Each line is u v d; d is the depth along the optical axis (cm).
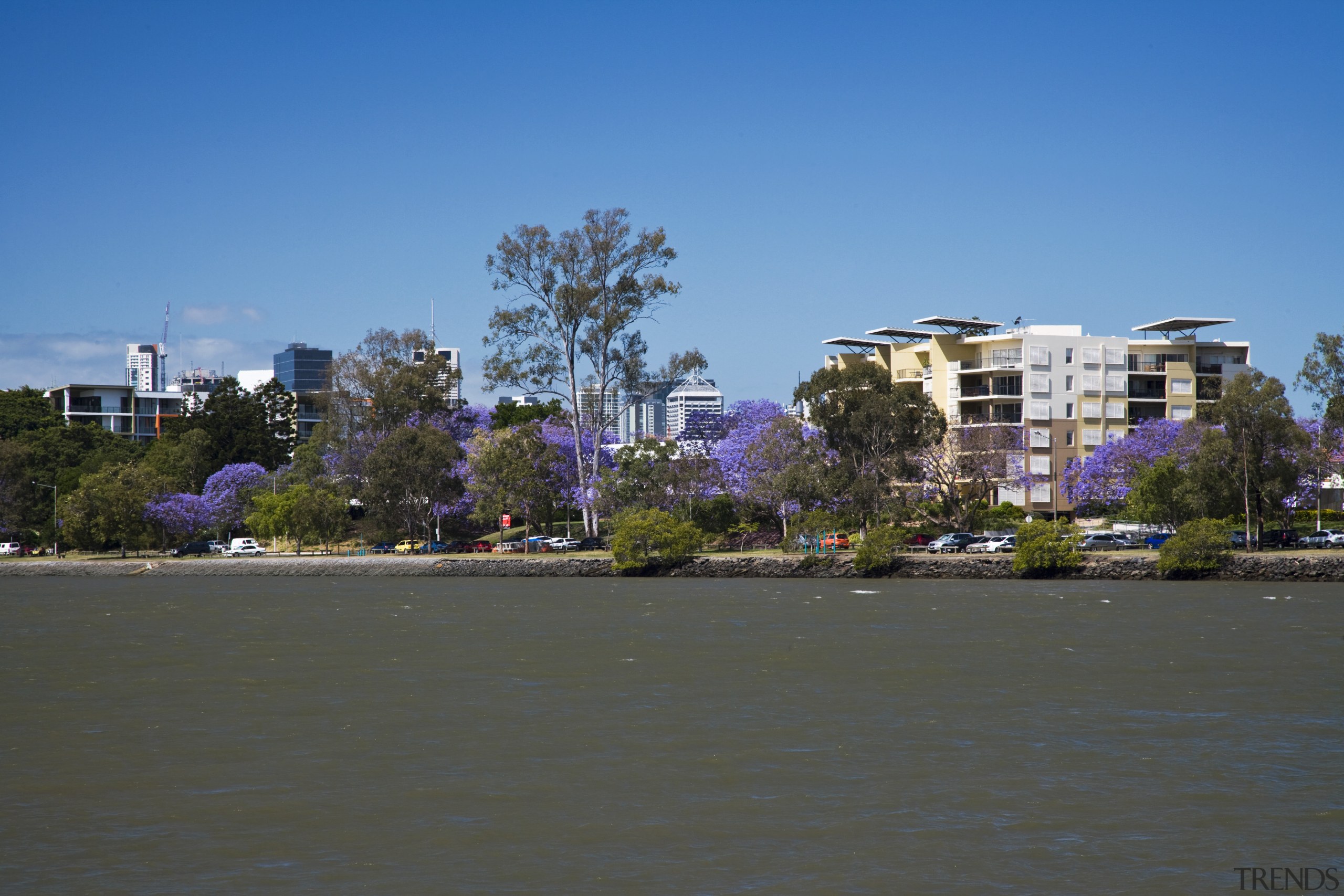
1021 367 15288
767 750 4172
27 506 17650
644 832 3266
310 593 11212
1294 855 3039
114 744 4378
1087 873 2925
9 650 7025
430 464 14275
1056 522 11469
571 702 5097
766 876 2927
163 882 2919
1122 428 15600
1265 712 4719
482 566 12912
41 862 3069
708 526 14325
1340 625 7388
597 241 13125
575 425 13550
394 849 3150
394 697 5284
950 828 3275
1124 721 4581
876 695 5172
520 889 2862
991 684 5406
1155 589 9969
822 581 11456
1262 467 10994
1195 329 16150
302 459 17625
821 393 12988
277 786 3769
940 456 13250
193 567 14350
